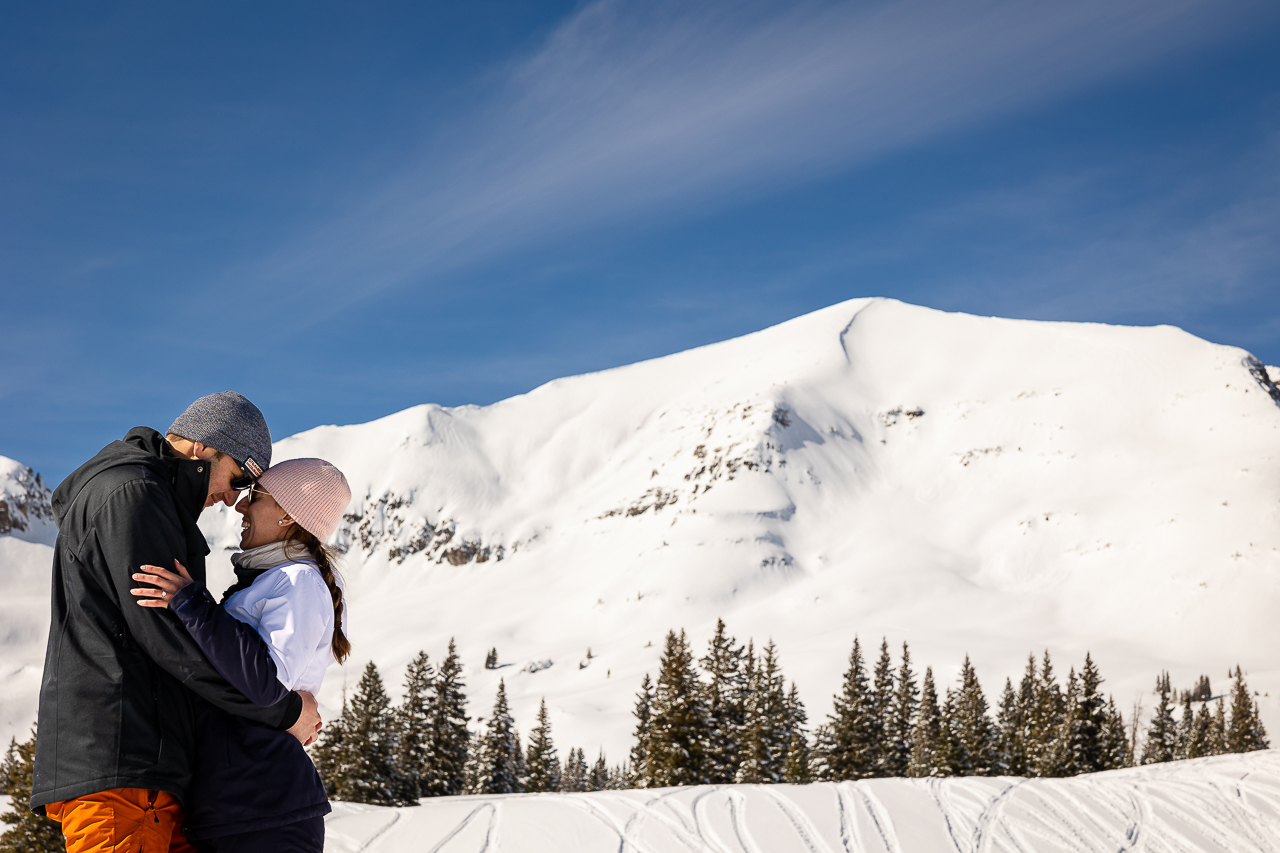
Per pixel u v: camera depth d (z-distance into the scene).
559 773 56.50
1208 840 13.48
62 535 2.78
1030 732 62.12
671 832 13.35
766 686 50.19
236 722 2.89
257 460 3.14
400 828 13.30
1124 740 53.53
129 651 2.69
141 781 2.62
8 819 21.77
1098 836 13.55
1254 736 69.69
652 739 40.75
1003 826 13.83
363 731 40.03
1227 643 194.12
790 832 13.43
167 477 2.86
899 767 64.56
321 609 3.03
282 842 2.87
